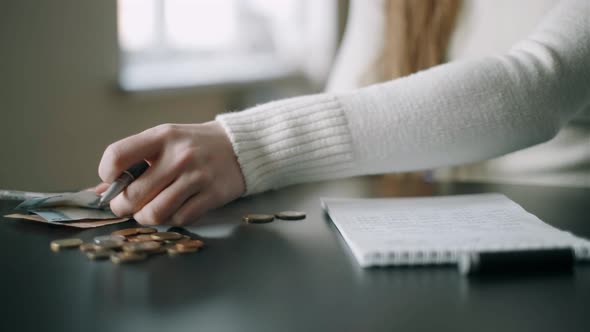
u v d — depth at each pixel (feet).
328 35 11.94
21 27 6.52
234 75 9.73
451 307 1.68
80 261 2.07
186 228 2.49
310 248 2.21
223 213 2.74
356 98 2.82
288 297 1.75
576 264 2.00
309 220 2.61
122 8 8.69
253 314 1.64
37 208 2.63
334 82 4.58
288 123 2.72
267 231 2.44
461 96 2.79
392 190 3.26
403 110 2.78
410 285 1.84
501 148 2.85
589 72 2.88
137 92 7.90
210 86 9.04
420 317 1.62
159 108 8.38
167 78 8.69
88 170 7.45
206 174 2.46
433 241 2.10
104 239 2.25
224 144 2.59
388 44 4.28
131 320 1.60
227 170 2.55
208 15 10.18
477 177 4.16
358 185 3.41
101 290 1.81
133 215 2.52
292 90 11.21
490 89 2.80
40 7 6.68
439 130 2.77
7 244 2.26
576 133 3.86
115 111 7.72
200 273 1.95
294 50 11.90
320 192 3.21
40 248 2.22
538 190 3.22
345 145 2.74
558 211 2.75
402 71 4.22
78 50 7.16
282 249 2.20
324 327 1.56
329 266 2.01
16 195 2.84
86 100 7.31
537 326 1.56
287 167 2.71
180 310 1.66
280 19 11.66
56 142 7.01
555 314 1.63
